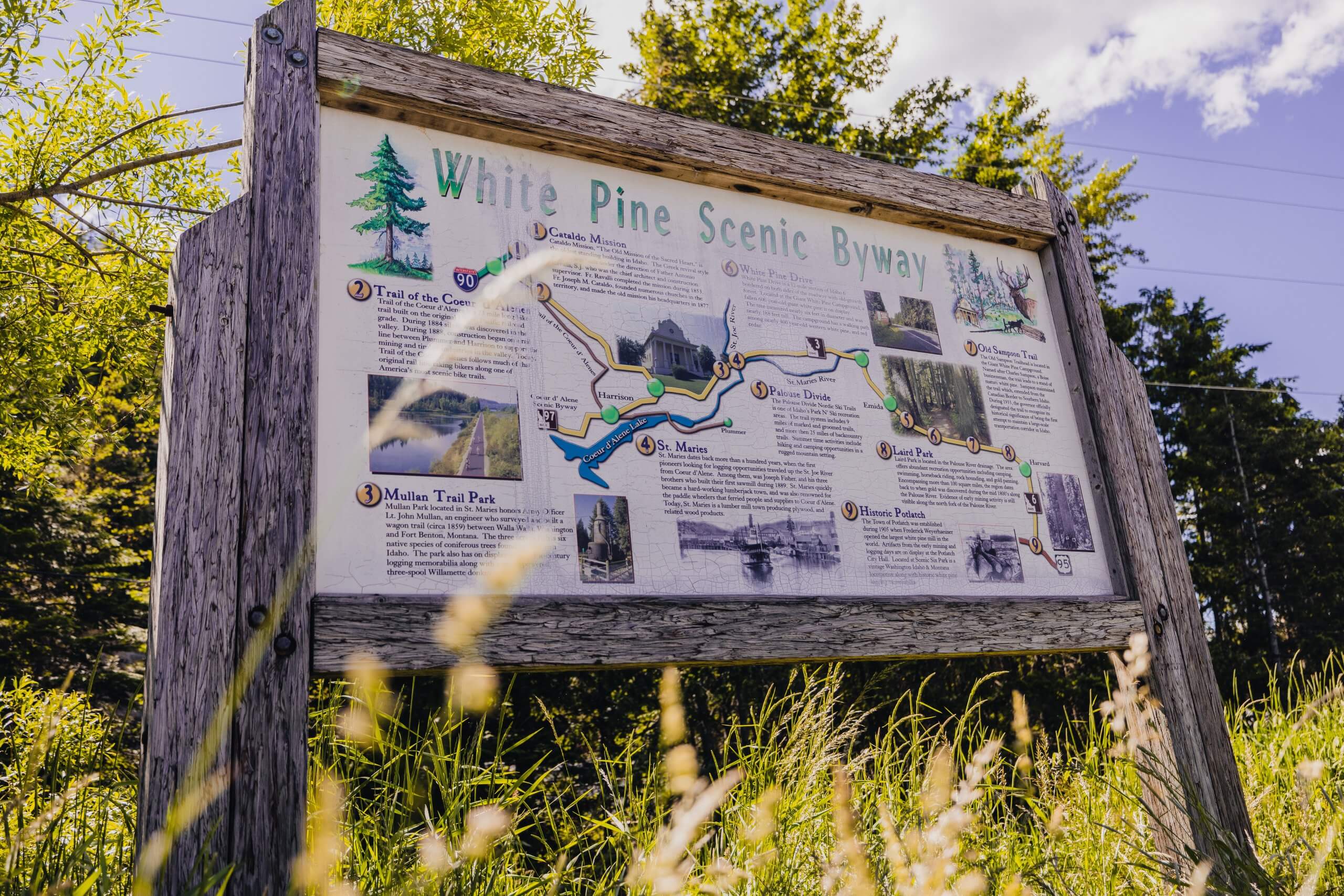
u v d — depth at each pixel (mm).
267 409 2072
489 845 1901
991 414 3268
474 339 2426
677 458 2629
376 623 2025
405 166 2512
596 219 2764
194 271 2102
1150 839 2557
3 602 13852
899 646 2693
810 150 3164
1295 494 23781
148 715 1825
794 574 2674
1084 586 3182
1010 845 2303
